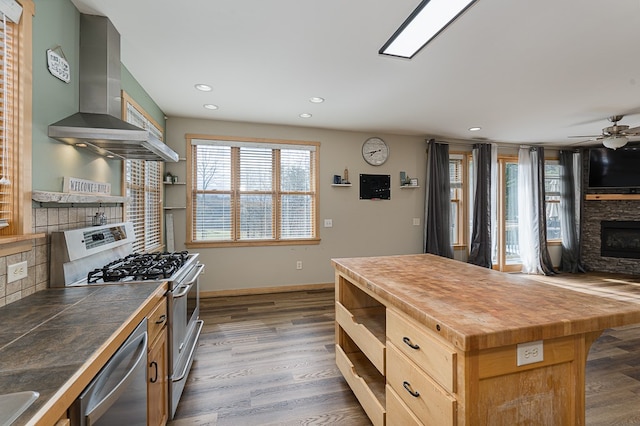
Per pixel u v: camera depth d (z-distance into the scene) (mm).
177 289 1810
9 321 1109
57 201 1516
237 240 4156
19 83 1354
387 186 4816
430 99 3271
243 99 3285
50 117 1594
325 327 3080
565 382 1057
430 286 1484
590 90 2988
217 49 2254
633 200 5410
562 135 4875
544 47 2182
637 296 4121
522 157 5496
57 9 1634
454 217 5309
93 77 1882
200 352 2553
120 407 1040
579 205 5719
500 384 979
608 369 2312
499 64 2453
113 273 1726
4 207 1327
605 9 1737
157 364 1478
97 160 2115
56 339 963
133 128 1785
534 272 5430
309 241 4449
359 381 1785
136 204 2908
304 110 3662
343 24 1936
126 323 1100
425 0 1698
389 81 2805
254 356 2490
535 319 1029
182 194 3971
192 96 3209
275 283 4324
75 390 744
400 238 4910
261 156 4305
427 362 1123
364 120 4070
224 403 1906
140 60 2418
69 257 1579
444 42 2127
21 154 1360
